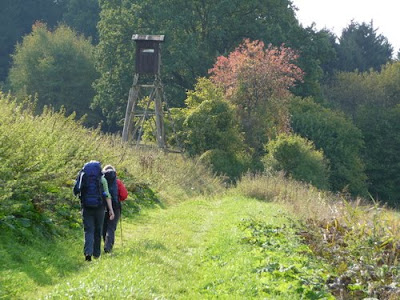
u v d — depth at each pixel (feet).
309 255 38.88
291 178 108.27
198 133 122.83
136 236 46.68
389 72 229.86
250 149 132.98
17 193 40.09
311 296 29.19
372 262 36.37
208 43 188.24
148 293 27.66
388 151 197.16
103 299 25.82
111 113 204.44
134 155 87.97
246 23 189.88
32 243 36.94
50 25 325.21
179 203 76.79
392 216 47.47
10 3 307.17
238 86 140.77
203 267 36.40
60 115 66.18
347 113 219.20
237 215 59.88
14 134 44.75
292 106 171.42
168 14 181.57
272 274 32.40
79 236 42.52
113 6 201.26
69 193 45.88
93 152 63.67
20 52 251.19
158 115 121.08
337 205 60.23
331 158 164.45
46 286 30.55
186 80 186.50
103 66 193.77
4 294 27.53
